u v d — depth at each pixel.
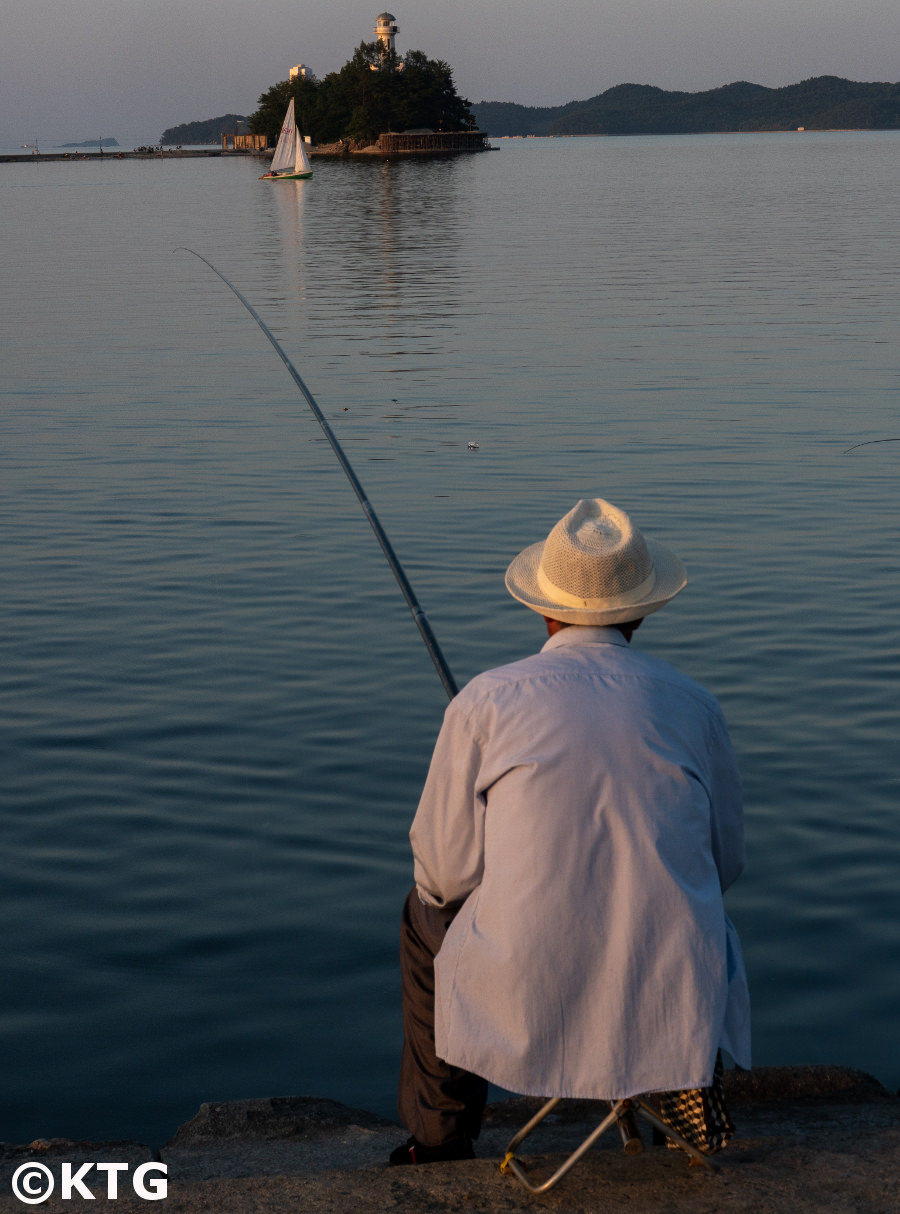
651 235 42.97
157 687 7.16
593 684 2.27
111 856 5.32
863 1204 2.30
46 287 29.14
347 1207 2.32
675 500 11.06
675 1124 2.38
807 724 6.52
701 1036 2.12
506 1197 2.34
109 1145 3.05
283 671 7.36
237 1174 2.86
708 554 9.51
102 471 12.31
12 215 59.88
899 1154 2.50
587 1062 2.14
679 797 2.20
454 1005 2.21
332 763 6.16
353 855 5.29
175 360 18.95
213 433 13.98
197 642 7.87
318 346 20.52
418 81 142.12
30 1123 3.71
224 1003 4.28
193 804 5.77
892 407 14.62
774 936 4.65
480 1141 3.05
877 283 27.11
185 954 4.59
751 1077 3.37
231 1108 3.29
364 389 16.62
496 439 13.55
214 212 61.22
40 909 4.92
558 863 2.16
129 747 6.38
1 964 4.54
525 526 10.38
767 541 9.81
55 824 5.61
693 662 7.41
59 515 10.80
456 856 2.31
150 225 52.62
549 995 2.14
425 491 11.52
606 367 17.81
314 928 4.74
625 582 2.35
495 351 19.59
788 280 28.19
